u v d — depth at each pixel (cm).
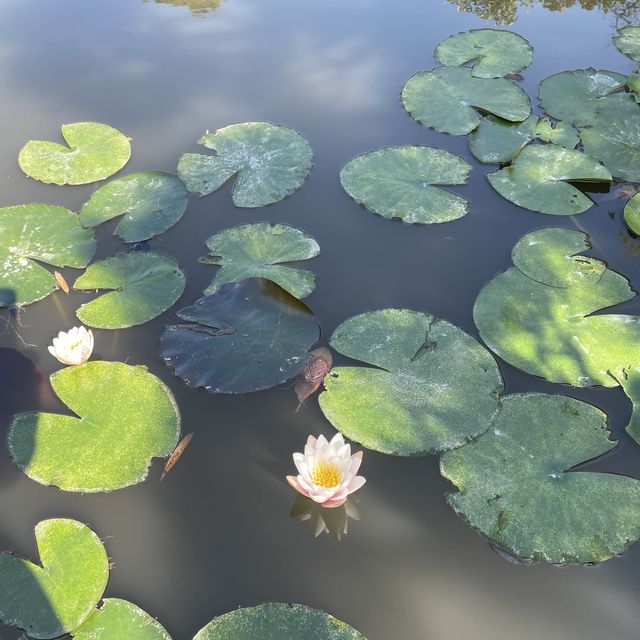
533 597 151
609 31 402
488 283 230
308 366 201
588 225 259
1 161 303
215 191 281
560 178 280
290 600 152
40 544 163
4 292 234
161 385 199
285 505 171
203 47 392
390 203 270
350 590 154
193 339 210
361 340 209
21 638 146
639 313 218
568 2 439
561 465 175
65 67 375
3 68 373
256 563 159
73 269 247
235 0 447
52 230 262
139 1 448
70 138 314
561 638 144
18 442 186
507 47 376
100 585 154
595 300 222
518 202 270
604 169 283
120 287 234
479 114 326
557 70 361
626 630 145
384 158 292
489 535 162
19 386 201
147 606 151
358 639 142
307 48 389
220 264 241
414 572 156
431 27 409
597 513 164
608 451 178
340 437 168
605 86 342
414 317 216
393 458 180
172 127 324
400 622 147
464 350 205
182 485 175
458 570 157
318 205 272
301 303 218
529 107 325
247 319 215
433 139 311
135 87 356
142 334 217
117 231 261
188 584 155
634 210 260
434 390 194
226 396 196
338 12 430
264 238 251
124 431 188
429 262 244
